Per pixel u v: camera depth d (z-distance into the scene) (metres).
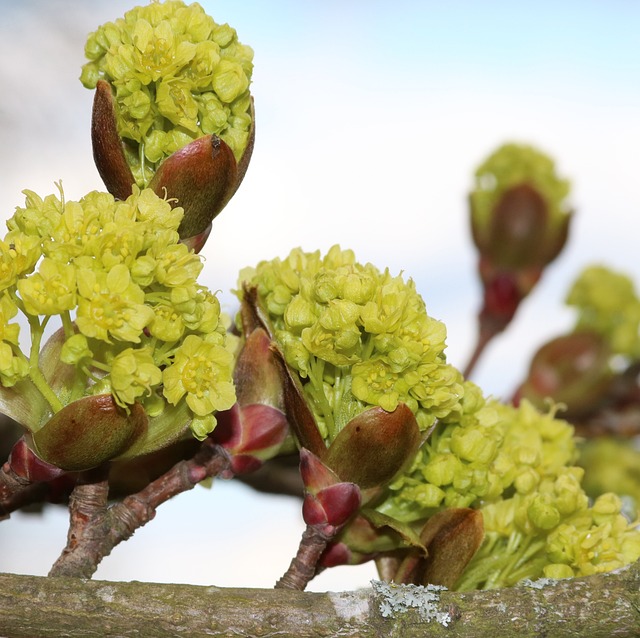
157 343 0.33
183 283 0.32
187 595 0.32
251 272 0.35
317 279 0.33
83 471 0.33
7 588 0.32
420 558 0.34
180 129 0.33
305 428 0.33
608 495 0.34
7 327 0.32
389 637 0.32
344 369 0.33
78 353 0.32
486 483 0.34
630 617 0.31
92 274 0.32
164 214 0.32
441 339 0.33
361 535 0.34
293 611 0.32
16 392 0.32
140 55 0.33
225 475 0.34
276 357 0.33
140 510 0.33
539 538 0.34
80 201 0.32
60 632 0.32
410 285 0.33
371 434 0.33
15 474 0.32
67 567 0.33
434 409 0.33
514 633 0.32
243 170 0.34
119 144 0.33
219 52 0.33
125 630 0.32
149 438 0.33
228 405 0.32
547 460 0.35
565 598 0.32
